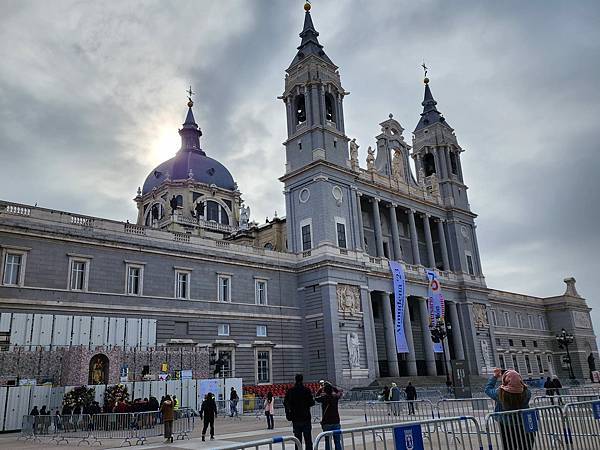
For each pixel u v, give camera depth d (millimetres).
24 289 37688
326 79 62594
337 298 54844
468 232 79312
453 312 72438
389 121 72875
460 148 83312
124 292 43125
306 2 67750
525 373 92562
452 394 47812
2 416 30547
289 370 53406
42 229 39250
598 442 15672
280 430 27109
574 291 107812
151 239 46031
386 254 68938
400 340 59594
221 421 34438
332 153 60125
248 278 52844
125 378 37812
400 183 70688
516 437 13219
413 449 11516
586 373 101750
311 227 57531
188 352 42500
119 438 24391
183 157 103688
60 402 32281
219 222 98562
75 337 38344
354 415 34438
